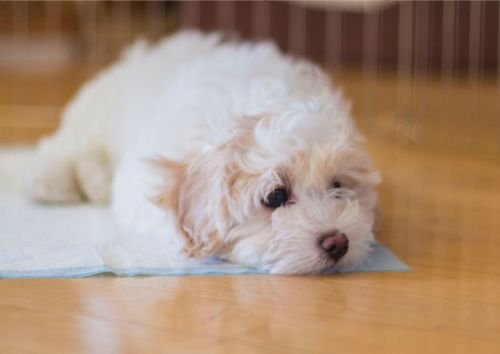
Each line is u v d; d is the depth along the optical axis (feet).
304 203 2.79
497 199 3.80
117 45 7.86
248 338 2.38
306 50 5.55
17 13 9.01
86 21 8.60
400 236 3.20
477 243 3.13
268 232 2.78
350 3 5.82
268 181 2.76
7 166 4.27
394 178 4.23
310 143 2.81
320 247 2.75
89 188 3.63
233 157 2.79
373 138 5.72
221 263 2.85
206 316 2.49
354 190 2.93
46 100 6.82
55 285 2.67
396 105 5.74
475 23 5.19
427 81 5.57
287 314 2.51
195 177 2.85
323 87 3.21
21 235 3.10
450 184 4.10
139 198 3.09
